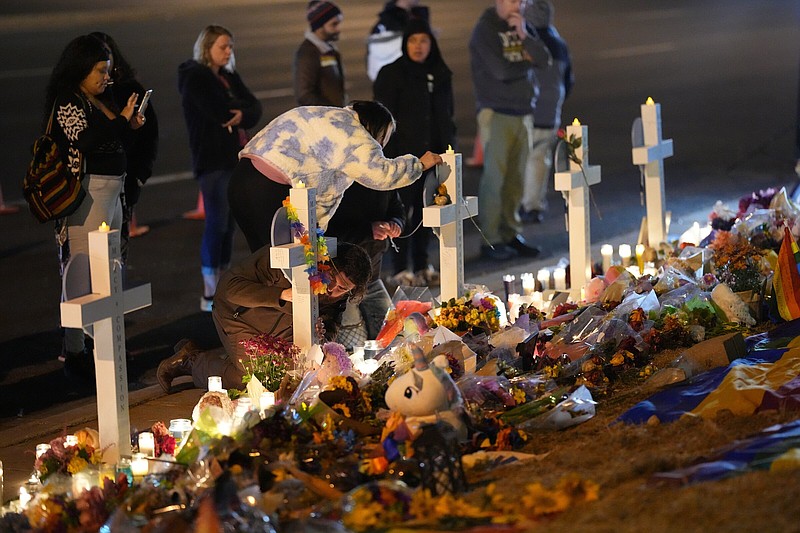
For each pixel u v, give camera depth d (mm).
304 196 6840
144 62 29328
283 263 6766
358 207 8211
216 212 10219
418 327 7477
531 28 13164
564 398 6426
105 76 7887
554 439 5969
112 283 5891
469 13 44531
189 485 5418
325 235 8117
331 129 7641
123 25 39438
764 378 6367
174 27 38781
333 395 6086
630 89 25984
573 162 9047
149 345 9406
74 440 6078
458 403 5738
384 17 13320
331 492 5137
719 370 6660
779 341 7199
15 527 5375
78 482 5641
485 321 7613
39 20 40500
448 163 8055
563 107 23344
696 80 27453
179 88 10172
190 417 7496
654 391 6574
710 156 17766
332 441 5625
